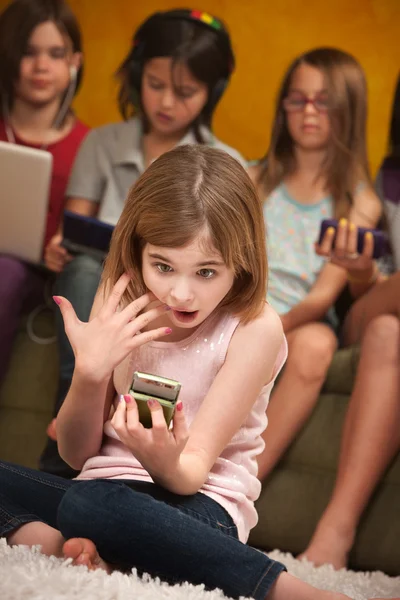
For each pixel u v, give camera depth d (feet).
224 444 5.04
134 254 5.15
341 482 8.04
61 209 10.81
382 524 8.01
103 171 10.73
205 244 4.81
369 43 10.47
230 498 5.19
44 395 9.12
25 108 11.03
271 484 8.45
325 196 10.20
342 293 9.65
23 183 8.99
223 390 5.07
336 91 10.28
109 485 4.77
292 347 8.76
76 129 10.97
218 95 10.69
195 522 4.69
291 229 10.07
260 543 8.42
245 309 5.25
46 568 4.55
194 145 5.26
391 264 10.02
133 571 4.60
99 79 10.99
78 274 8.86
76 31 11.04
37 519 5.24
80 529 4.72
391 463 8.12
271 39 10.63
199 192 4.90
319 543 7.84
